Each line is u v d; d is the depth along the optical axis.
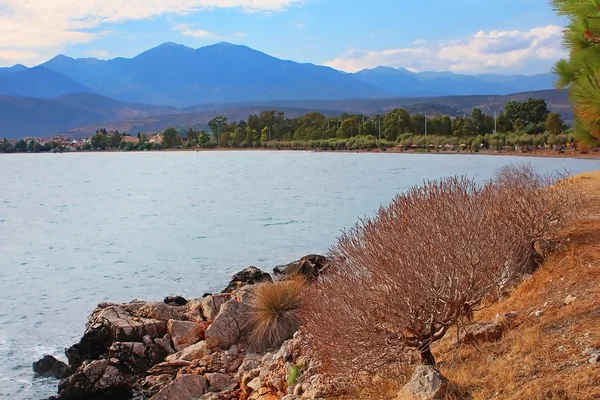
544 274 9.66
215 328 13.58
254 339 13.32
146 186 78.25
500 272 7.54
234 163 131.12
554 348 6.40
